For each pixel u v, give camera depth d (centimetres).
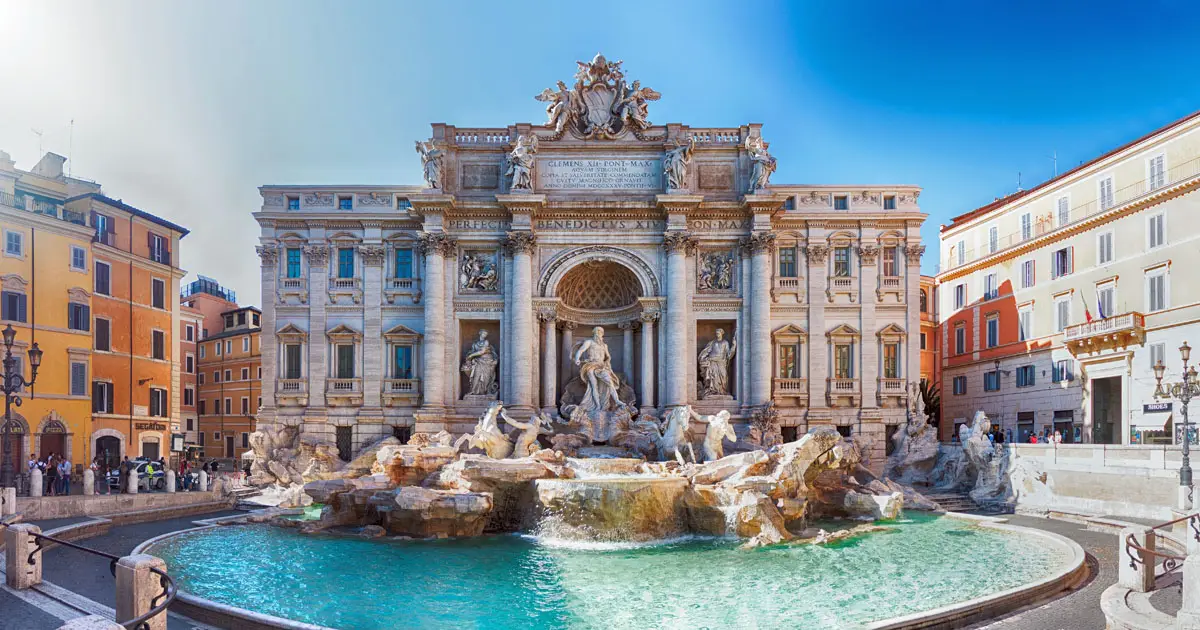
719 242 5362
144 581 1559
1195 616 1605
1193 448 3403
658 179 5391
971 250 6575
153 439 6116
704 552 3162
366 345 5372
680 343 5153
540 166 5394
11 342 3469
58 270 5234
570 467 3925
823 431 3953
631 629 2058
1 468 4822
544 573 2752
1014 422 5938
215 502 4288
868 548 3177
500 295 5319
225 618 2009
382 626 2081
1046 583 2258
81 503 3631
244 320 8675
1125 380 4878
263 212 5384
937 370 7056
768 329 5269
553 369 5266
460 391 5344
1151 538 2048
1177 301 4534
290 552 3072
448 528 3484
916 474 5103
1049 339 5572
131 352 5909
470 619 2156
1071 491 3931
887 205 5484
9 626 1698
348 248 5469
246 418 8312
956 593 2391
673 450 4428
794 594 2414
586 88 5444
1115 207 4969
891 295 5438
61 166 5844
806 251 5444
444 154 5344
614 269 5494
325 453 4997
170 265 6366
